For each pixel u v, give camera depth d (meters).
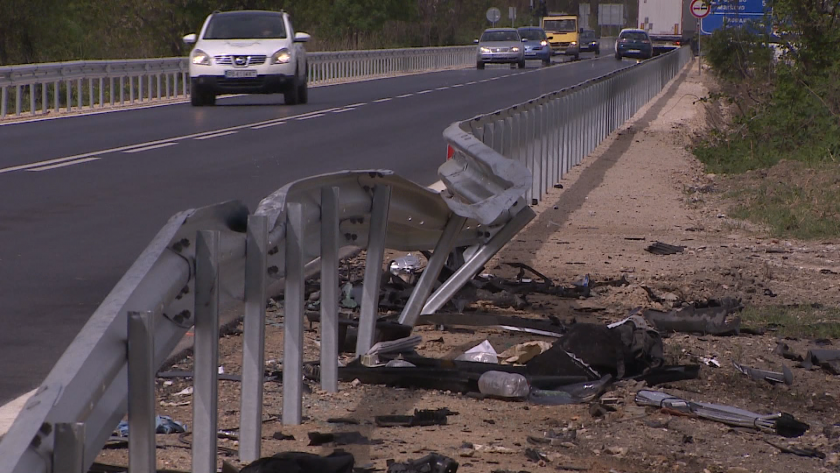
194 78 84.31
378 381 17.14
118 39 139.62
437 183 43.28
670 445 14.66
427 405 16.22
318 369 17.22
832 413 16.89
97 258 27.31
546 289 25.44
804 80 68.00
